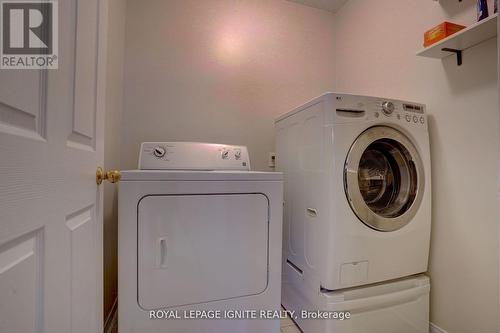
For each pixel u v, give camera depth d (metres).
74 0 0.65
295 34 2.20
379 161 1.48
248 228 1.21
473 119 1.25
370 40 1.91
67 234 0.62
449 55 1.35
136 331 1.06
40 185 0.50
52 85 0.54
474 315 1.24
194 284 1.12
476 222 1.23
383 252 1.29
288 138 1.64
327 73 2.28
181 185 1.11
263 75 2.10
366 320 1.26
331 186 1.21
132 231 1.06
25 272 0.45
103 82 0.92
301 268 1.46
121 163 1.76
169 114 1.87
